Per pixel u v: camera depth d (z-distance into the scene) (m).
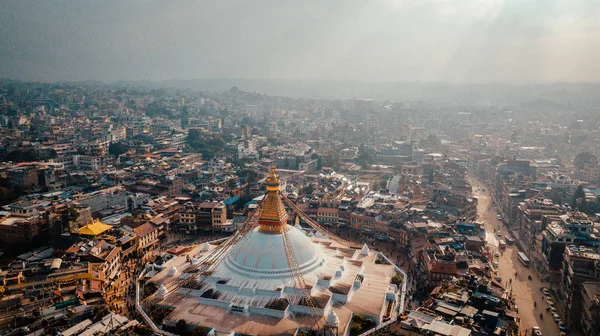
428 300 131.12
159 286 148.88
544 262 178.38
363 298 141.12
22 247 191.75
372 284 151.00
